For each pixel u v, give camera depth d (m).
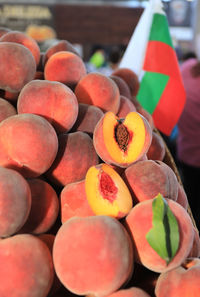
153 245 0.47
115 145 0.57
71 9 3.58
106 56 3.89
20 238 0.48
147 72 1.27
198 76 1.81
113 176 0.55
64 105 0.63
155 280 0.54
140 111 0.95
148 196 0.55
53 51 0.95
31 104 0.62
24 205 0.49
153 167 0.57
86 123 0.70
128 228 0.50
